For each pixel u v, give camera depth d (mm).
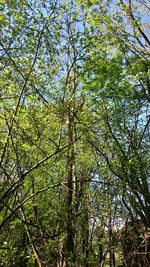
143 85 13469
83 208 15234
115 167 14109
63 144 12758
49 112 11711
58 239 13188
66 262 13344
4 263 11781
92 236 15398
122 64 11875
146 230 15062
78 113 12805
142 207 15008
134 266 16188
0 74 10953
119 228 15820
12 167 11992
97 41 12008
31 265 11781
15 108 10953
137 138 14664
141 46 15930
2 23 10469
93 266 14992
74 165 14648
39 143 12031
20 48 10891
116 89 11773
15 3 10406
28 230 12281
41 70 11641
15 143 11523
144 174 13961
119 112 13141
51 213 14117
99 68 11500
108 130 13406
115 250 16031
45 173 12641
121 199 15688
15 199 11688
